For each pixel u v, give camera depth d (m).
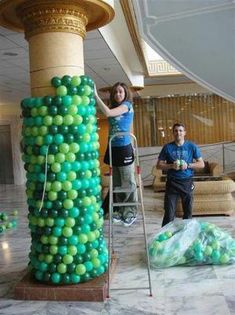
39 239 3.52
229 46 6.21
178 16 5.66
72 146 3.43
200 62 6.65
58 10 3.41
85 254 3.54
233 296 3.33
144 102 11.91
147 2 5.29
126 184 4.65
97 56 6.25
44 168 3.40
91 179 3.59
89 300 3.36
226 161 11.60
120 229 5.86
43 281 3.52
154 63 9.98
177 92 11.59
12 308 3.28
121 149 4.52
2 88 9.02
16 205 8.66
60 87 3.40
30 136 3.48
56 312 3.19
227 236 4.30
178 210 6.50
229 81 6.94
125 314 3.10
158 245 4.11
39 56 3.50
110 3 3.65
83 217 3.50
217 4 5.38
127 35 6.59
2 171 13.05
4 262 4.48
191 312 3.07
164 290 3.52
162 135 11.87
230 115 11.58
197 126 11.73
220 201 6.61
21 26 4.07
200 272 3.94
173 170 4.83
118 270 4.08
